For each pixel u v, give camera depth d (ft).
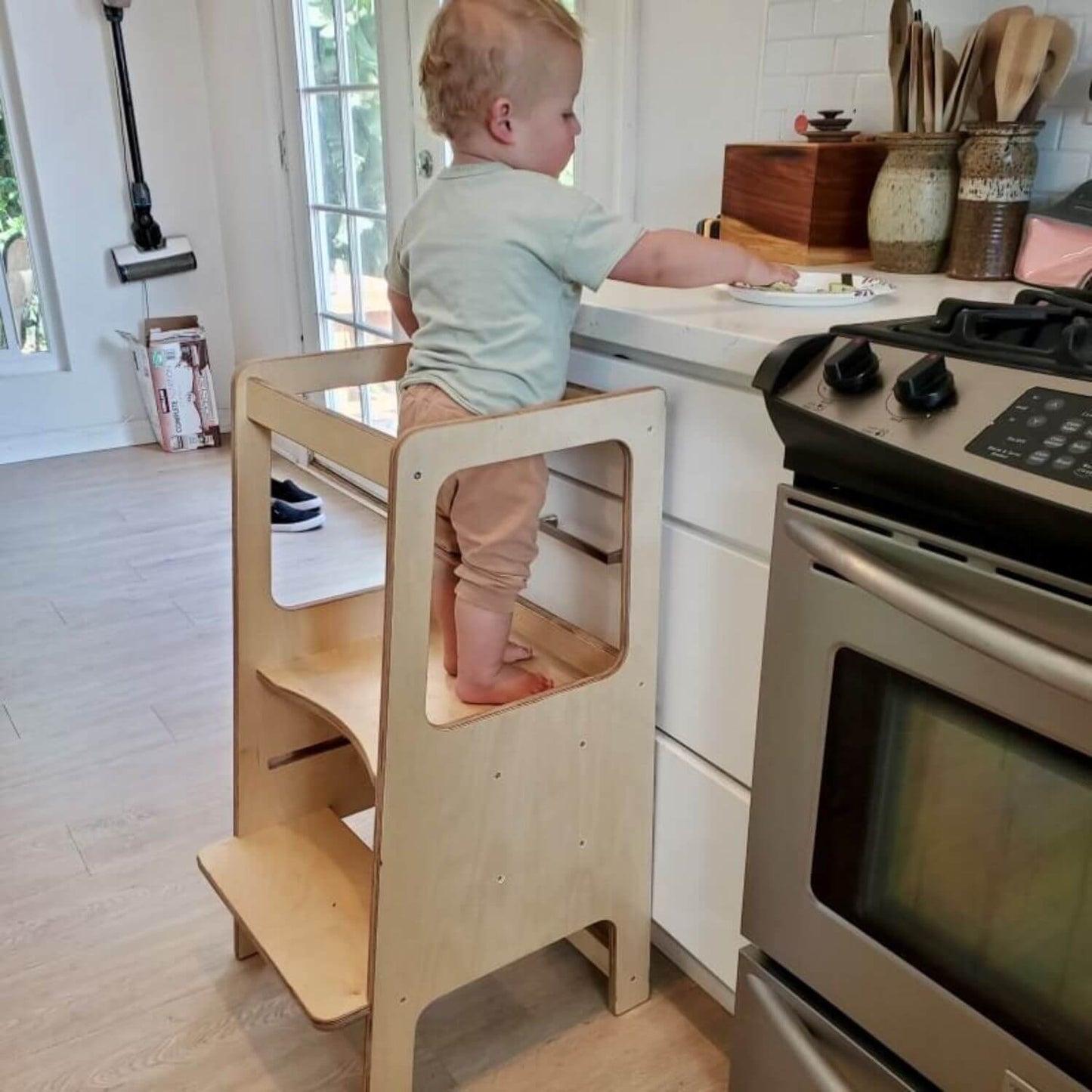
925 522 2.76
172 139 12.55
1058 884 2.64
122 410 13.21
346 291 10.88
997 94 4.37
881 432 2.75
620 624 4.28
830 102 5.53
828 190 4.77
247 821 5.00
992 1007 2.89
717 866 4.31
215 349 13.57
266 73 10.80
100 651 8.12
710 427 3.75
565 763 4.16
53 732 7.04
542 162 4.00
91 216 12.40
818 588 3.09
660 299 4.19
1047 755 2.57
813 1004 3.55
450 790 3.84
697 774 4.28
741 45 5.96
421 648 3.56
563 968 5.19
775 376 3.11
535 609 4.80
